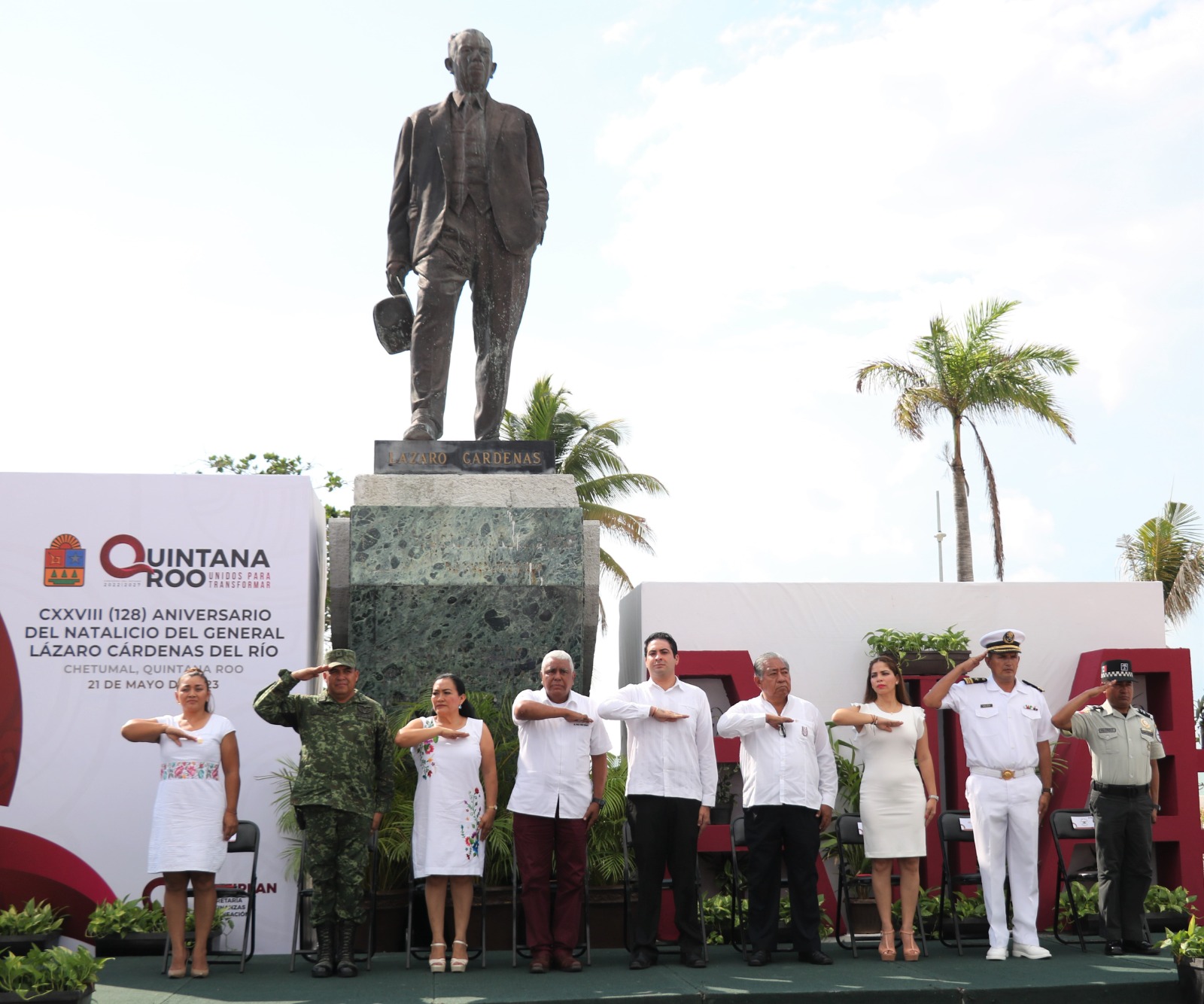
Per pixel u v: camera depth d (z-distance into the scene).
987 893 7.52
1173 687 9.39
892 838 7.41
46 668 8.45
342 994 6.28
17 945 7.53
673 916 8.66
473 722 7.33
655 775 7.20
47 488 8.62
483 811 7.25
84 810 8.31
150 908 8.08
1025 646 9.82
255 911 8.01
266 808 8.39
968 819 8.14
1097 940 8.39
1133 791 7.81
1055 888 8.98
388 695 8.80
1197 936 6.57
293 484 8.84
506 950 7.89
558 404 26.91
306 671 7.13
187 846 6.89
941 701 7.78
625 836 7.81
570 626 8.97
